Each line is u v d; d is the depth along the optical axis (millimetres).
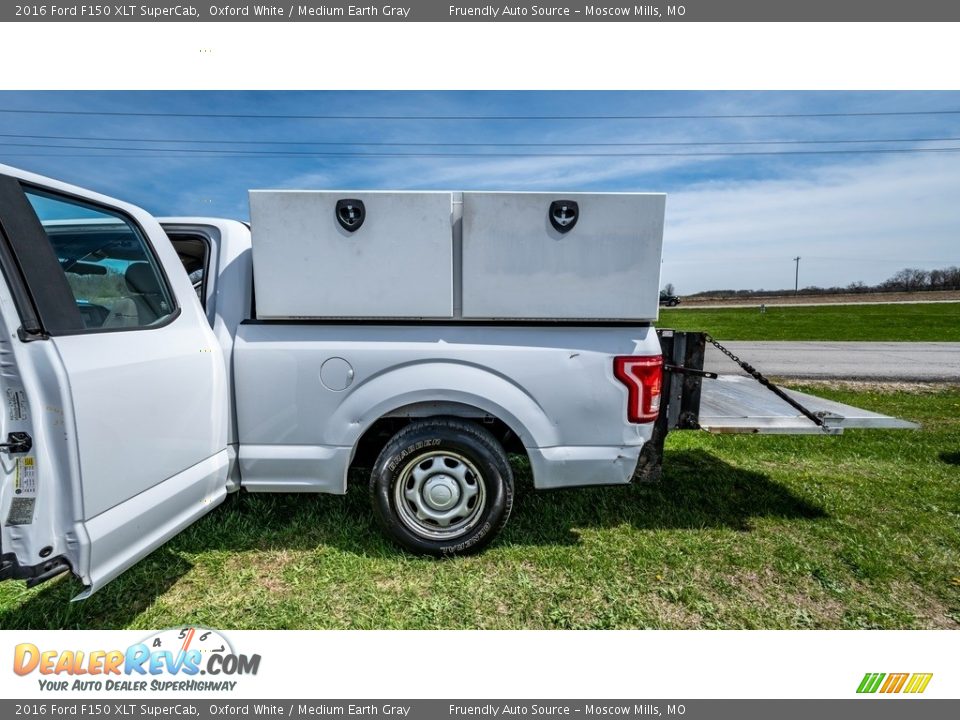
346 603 2400
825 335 18750
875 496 3676
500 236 2547
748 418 3209
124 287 2141
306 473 2650
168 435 2127
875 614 2373
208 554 2736
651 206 2541
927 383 8734
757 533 3105
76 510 1670
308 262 2539
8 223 1630
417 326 2662
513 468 4090
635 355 2635
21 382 1623
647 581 2600
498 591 2492
